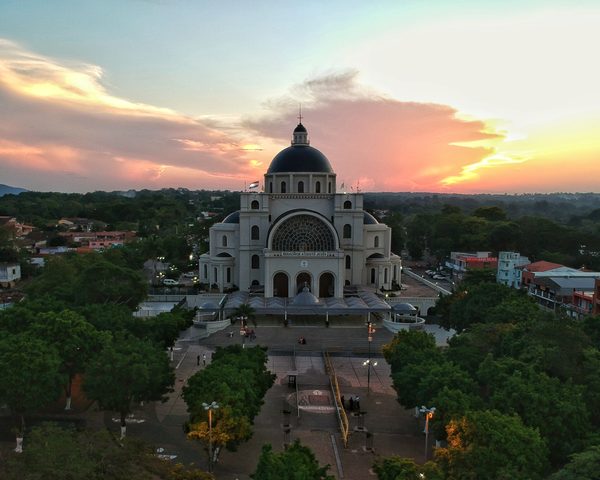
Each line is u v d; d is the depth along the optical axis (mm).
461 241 189250
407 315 103688
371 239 128500
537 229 183875
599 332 64562
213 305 102000
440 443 52031
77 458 34969
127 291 87438
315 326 100938
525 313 72438
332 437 57781
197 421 48594
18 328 64812
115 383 52594
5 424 58031
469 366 60031
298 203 123562
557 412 45562
